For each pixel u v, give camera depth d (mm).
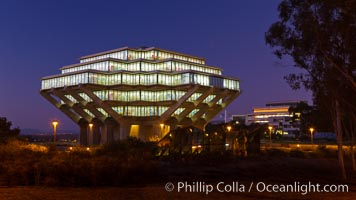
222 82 109312
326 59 22469
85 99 106625
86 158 21875
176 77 100625
